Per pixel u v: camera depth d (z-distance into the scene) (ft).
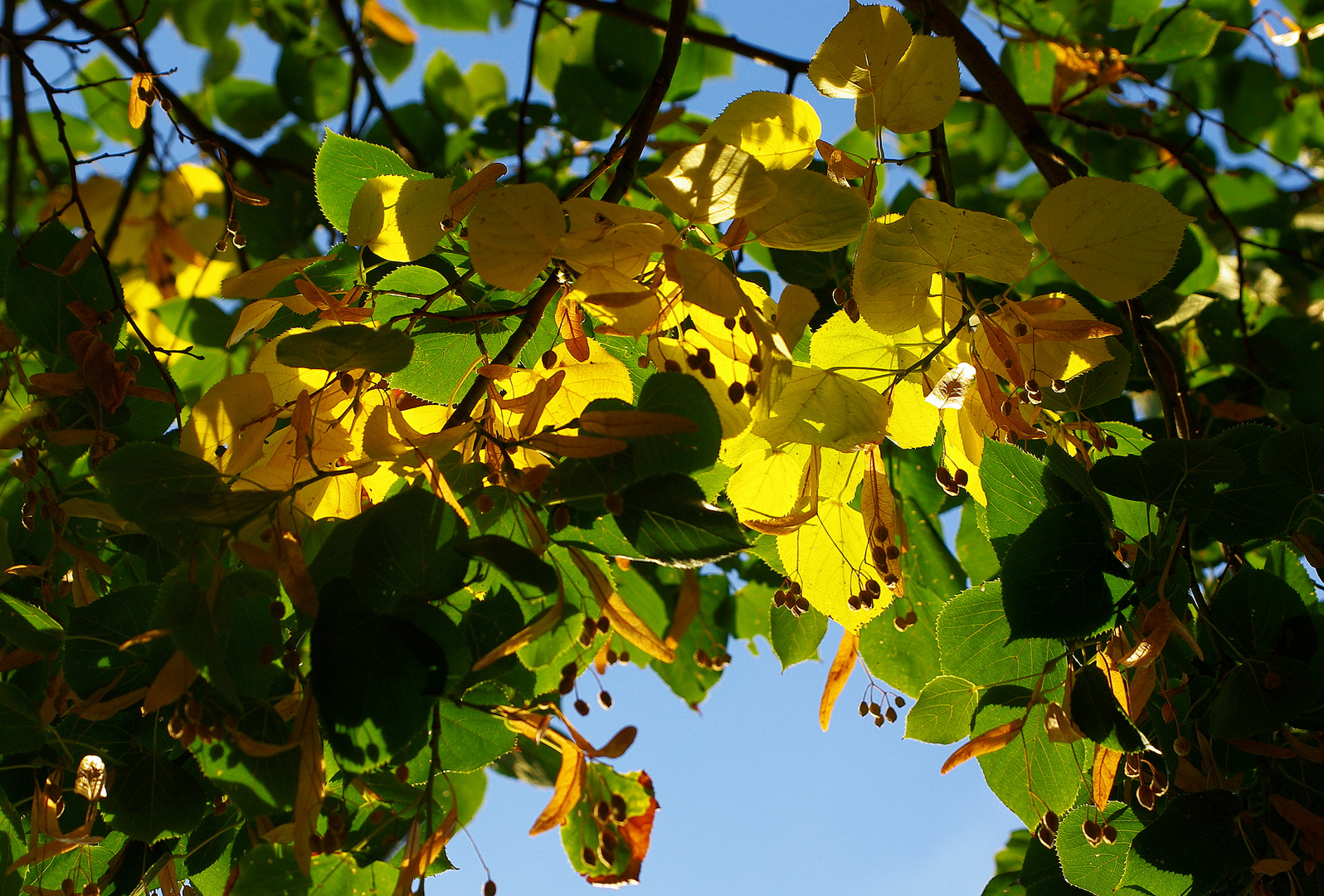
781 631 5.32
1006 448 4.67
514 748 4.56
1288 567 4.91
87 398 4.84
